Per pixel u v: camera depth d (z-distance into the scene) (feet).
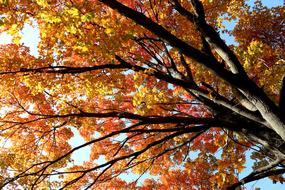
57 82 17.43
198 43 21.80
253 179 16.40
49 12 12.80
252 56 17.80
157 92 16.76
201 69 18.49
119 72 18.35
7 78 16.08
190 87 17.62
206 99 20.03
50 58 16.37
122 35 13.20
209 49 17.60
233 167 16.39
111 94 19.16
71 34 15.15
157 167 25.77
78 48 14.56
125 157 16.19
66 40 15.30
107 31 13.11
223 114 18.83
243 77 15.02
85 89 18.30
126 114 16.37
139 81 16.69
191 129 16.75
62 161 18.47
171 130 16.58
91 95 18.60
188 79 19.43
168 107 21.93
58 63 17.12
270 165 16.46
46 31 14.73
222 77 14.82
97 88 18.06
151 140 23.38
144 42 19.89
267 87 19.83
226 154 17.63
